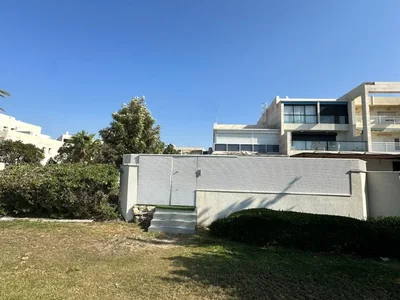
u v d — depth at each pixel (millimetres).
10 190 9984
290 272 5230
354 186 9477
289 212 7859
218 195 9844
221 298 4105
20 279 4535
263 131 30828
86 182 9930
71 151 28188
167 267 5375
